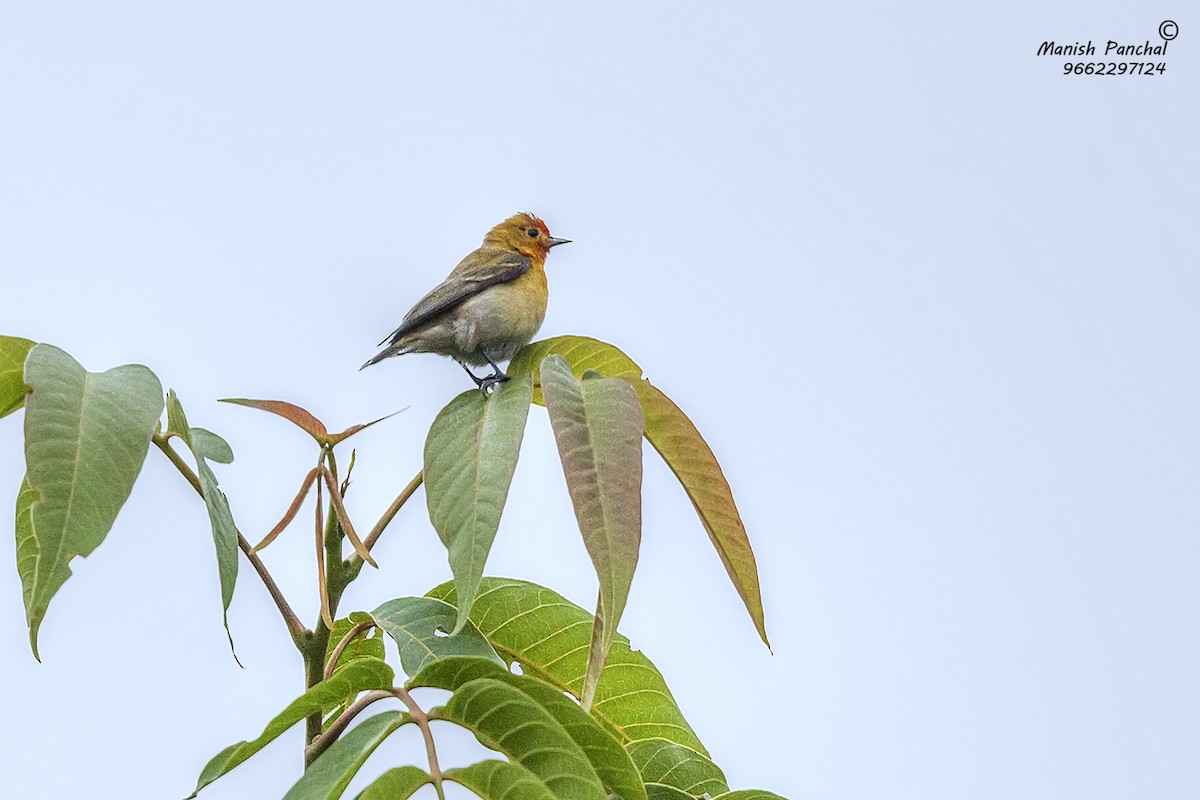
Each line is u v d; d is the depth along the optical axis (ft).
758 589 19.95
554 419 16.38
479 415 17.39
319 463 18.42
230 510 18.12
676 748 19.75
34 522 14.97
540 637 21.43
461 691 14.73
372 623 19.34
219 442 20.95
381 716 14.69
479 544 16.26
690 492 20.13
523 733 15.01
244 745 15.74
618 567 15.52
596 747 15.61
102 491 15.39
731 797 18.39
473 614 21.25
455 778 14.38
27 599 18.93
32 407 15.44
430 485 16.92
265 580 18.56
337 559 19.33
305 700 15.47
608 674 21.54
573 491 15.81
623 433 16.43
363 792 13.99
